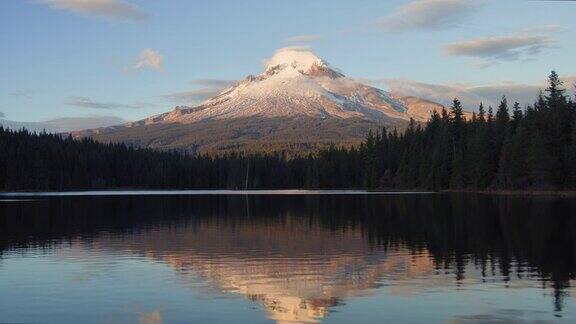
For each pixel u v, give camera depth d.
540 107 113.38
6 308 23.28
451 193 118.12
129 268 31.91
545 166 99.00
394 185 147.50
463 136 132.50
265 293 25.56
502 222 53.19
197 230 51.38
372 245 40.00
